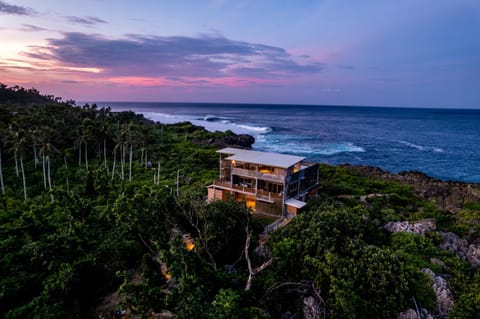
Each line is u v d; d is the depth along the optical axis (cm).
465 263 2639
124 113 11000
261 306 2033
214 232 2639
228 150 4494
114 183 4497
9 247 2592
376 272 2152
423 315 2055
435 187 5828
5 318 1991
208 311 1614
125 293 1802
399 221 3594
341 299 1917
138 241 2855
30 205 3981
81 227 2822
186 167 6519
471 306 2095
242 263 2727
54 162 5938
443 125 19275
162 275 2347
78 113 9138
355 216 2955
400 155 9725
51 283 2186
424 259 2673
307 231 2573
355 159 9169
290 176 3750
